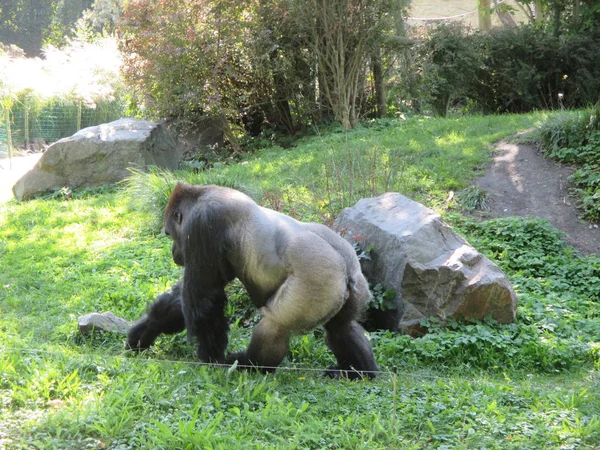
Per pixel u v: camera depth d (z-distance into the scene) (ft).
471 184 39.65
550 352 23.18
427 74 63.82
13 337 21.58
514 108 67.97
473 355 23.09
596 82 64.59
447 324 24.43
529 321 25.73
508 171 40.75
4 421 15.38
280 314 18.40
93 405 16.01
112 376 18.42
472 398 18.11
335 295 18.30
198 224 18.95
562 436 15.92
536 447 15.53
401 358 22.65
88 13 133.80
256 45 55.57
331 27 56.59
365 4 56.95
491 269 24.98
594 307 28.50
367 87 64.23
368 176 37.93
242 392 17.70
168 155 51.98
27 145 81.41
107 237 36.27
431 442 15.81
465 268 24.58
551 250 33.35
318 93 61.36
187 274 19.42
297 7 55.42
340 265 18.44
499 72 66.18
